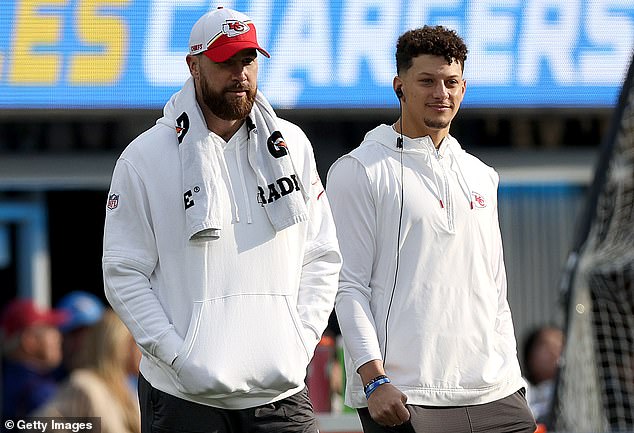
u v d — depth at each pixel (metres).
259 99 13.45
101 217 37.44
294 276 13.34
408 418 13.51
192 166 12.97
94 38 30.53
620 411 23.22
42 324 24.75
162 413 13.25
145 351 13.00
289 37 30.83
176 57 30.59
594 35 31.67
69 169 33.03
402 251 14.10
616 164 23.58
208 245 12.95
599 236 23.67
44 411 19.89
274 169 13.21
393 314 14.07
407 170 14.23
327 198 14.23
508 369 14.39
